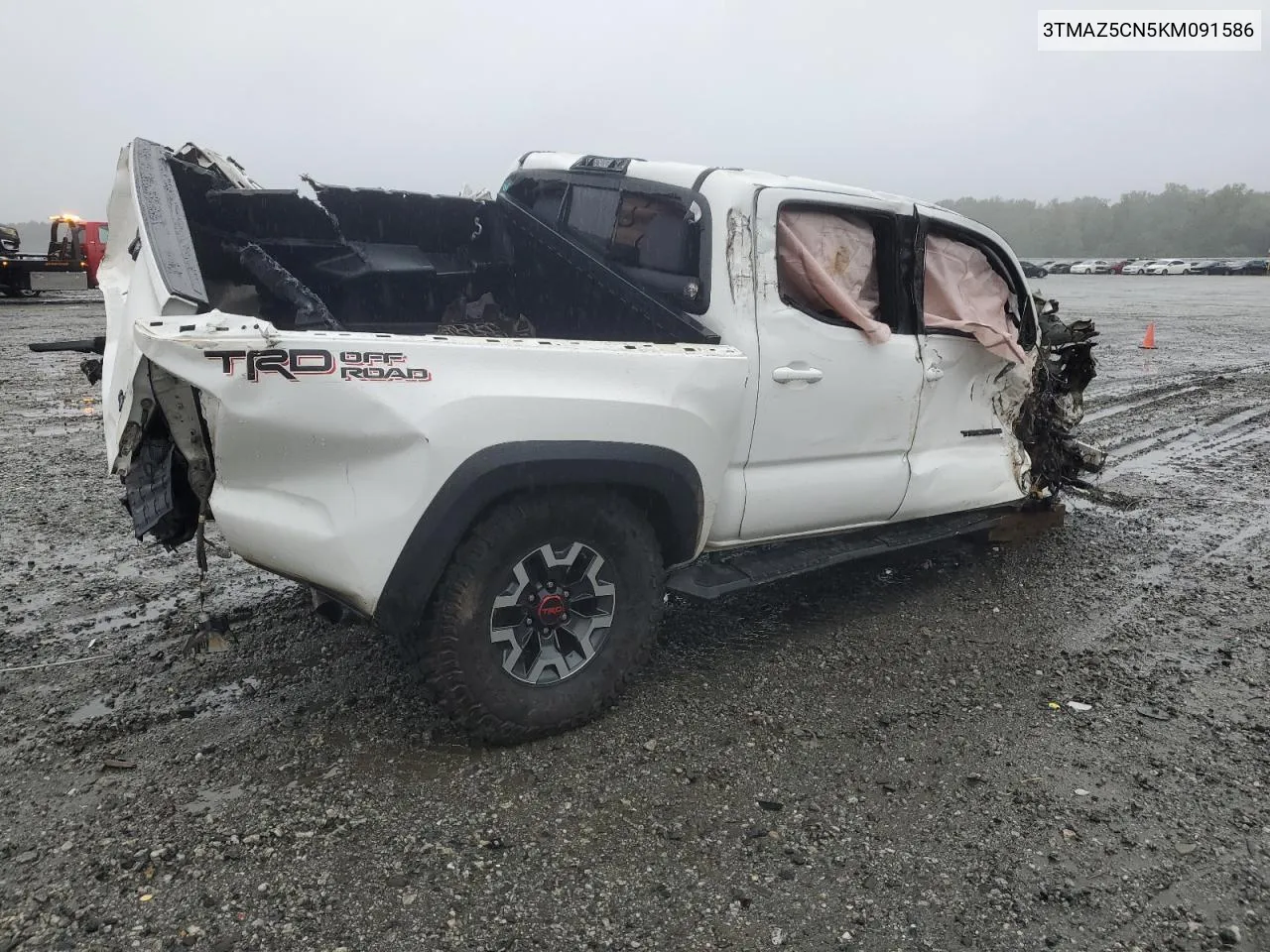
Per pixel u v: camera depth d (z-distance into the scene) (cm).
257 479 290
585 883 259
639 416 327
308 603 456
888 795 305
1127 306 3275
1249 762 332
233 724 340
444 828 280
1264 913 254
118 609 447
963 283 478
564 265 452
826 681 386
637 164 411
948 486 473
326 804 291
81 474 705
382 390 283
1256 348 1806
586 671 337
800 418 392
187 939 233
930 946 239
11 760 314
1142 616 468
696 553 369
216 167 435
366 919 242
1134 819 296
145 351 274
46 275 2723
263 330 272
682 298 384
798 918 248
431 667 307
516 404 301
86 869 259
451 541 296
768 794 304
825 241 410
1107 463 815
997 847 280
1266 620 464
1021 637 438
